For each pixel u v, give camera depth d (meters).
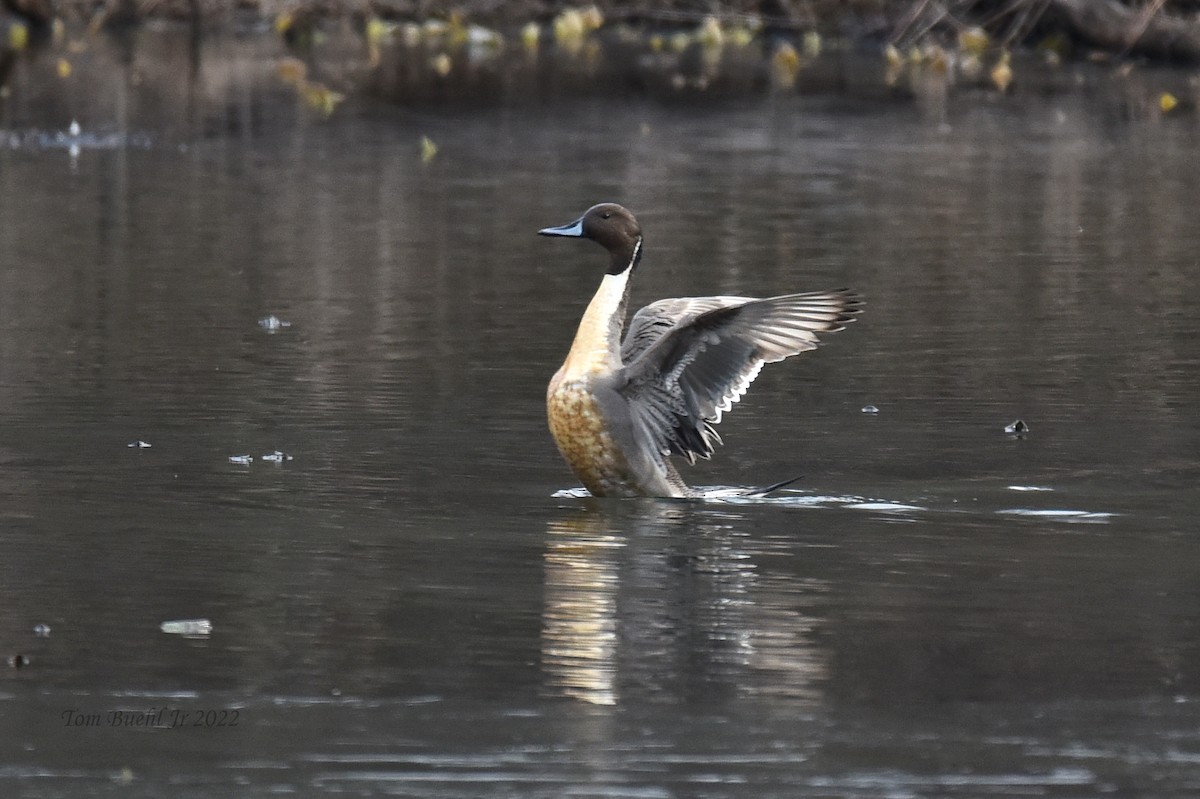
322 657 8.53
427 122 33.09
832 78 38.91
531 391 14.67
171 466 12.14
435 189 26.08
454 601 9.34
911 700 8.06
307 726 7.74
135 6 49.09
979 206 24.70
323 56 42.72
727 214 23.84
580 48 44.56
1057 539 10.64
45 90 35.81
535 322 17.50
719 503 11.56
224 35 47.09
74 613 9.10
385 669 8.38
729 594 9.50
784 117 33.66
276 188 26.02
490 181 26.78
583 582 9.73
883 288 19.19
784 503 11.53
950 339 16.67
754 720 7.84
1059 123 32.84
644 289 18.98
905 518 11.11
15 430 13.06
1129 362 15.72
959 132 31.88
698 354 11.76
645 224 23.02
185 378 14.92
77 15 48.84
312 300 18.50
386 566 9.96
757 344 11.72
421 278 19.84
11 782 7.20
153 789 7.14
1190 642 8.80
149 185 26.06
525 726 7.75
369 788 7.16
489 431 13.37
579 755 7.46
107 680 8.23
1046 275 20.03
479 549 10.32
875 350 16.22
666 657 8.58
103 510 11.02
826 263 20.58
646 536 10.69
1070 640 8.82
